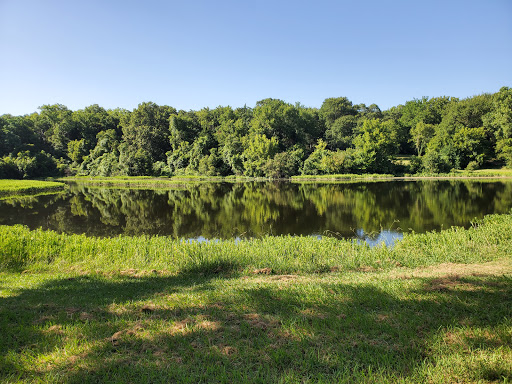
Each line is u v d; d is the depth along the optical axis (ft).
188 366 12.84
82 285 27.96
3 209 106.01
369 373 11.87
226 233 68.13
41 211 101.45
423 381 11.53
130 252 40.45
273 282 26.71
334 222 74.74
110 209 103.55
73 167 318.45
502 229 42.14
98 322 17.79
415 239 42.01
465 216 76.74
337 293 21.74
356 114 380.37
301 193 135.64
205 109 360.69
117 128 369.50
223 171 272.92
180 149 297.12
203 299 21.59
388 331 15.34
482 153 222.28
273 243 43.47
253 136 279.28
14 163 262.88
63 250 41.91
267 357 13.38
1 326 17.47
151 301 21.61
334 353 13.60
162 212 95.71
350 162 234.99
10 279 31.50
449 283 22.36
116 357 13.71
